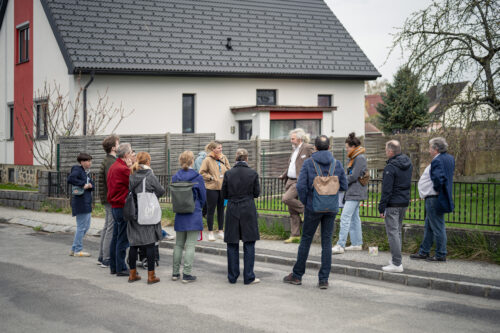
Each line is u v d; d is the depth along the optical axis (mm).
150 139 16953
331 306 6281
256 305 6293
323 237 7266
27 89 21781
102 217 13734
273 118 21094
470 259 8516
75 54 18594
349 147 9125
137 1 21797
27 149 21797
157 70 19688
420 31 14672
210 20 22969
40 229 12633
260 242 10344
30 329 5328
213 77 21578
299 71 23031
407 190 7781
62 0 20062
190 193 7414
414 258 8594
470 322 5715
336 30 26203
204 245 10055
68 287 7074
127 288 7090
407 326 5539
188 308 6129
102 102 19344
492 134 19703
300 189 7289
